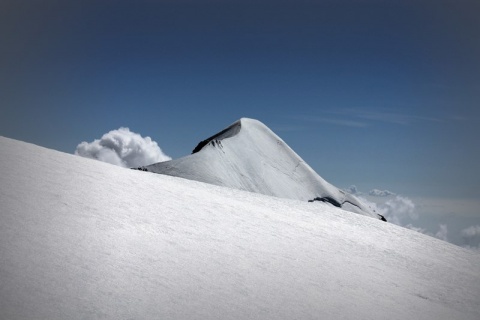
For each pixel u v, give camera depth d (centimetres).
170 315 811
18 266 848
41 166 1695
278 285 1107
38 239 1002
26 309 712
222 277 1070
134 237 1198
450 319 1172
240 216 1839
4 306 705
